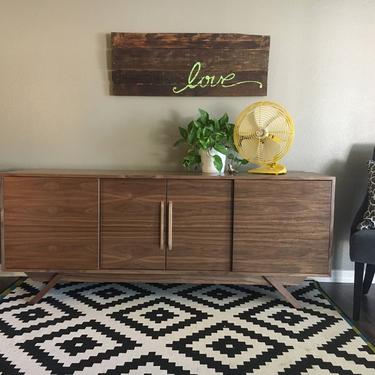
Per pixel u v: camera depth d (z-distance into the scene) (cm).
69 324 197
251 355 169
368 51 258
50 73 263
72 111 265
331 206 217
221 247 221
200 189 218
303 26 258
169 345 176
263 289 251
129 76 259
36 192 220
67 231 221
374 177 227
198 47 256
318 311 217
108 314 209
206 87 259
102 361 162
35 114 265
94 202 220
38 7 259
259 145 233
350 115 262
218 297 236
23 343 177
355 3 256
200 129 235
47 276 229
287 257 219
